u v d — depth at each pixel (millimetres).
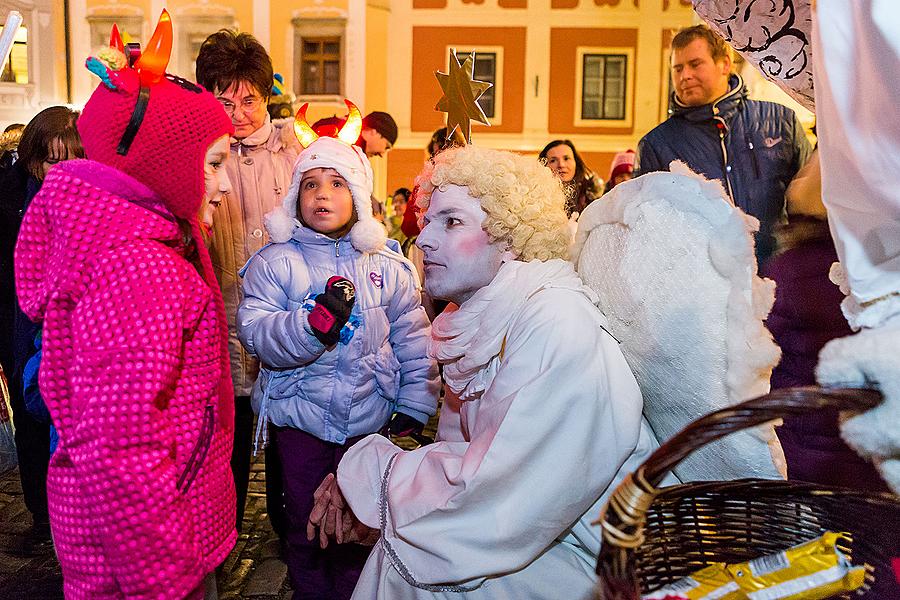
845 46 1171
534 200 1819
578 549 1793
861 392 1176
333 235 2771
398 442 4859
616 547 1154
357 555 2701
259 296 2709
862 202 1253
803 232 1990
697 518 1471
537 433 1591
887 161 1170
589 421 1608
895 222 1239
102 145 1724
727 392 1592
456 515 1601
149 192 1719
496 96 21156
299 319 2535
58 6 19391
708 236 1596
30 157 3273
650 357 1658
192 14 20031
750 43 1869
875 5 1055
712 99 3447
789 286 1978
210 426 1790
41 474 3566
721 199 1594
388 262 2836
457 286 1829
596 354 1645
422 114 20812
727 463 1630
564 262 1848
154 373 1576
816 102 1291
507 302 1758
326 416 2691
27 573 3254
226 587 3129
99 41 19734
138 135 1710
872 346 1210
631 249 1663
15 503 4023
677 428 1733
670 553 1455
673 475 1794
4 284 3729
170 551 1587
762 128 3432
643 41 20938
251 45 3346
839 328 1908
